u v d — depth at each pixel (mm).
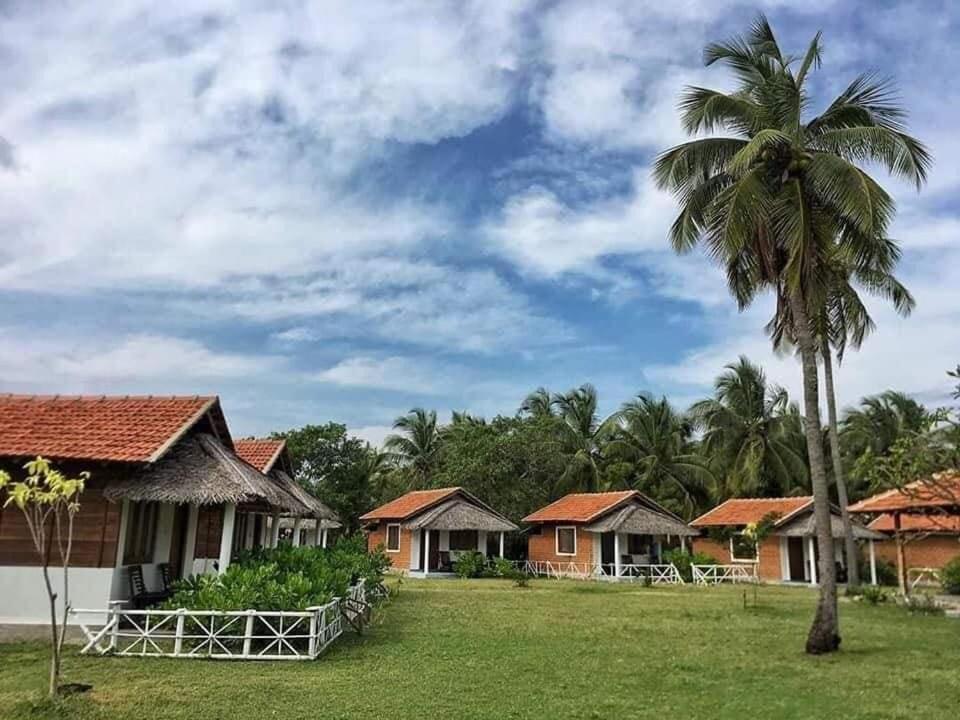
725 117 15484
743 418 47906
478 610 21312
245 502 16797
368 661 12508
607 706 9938
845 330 20594
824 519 14734
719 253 15188
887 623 19531
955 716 9719
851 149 14656
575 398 54594
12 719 8367
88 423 15586
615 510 40156
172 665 11508
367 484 49875
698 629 17812
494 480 47656
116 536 14320
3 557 14117
